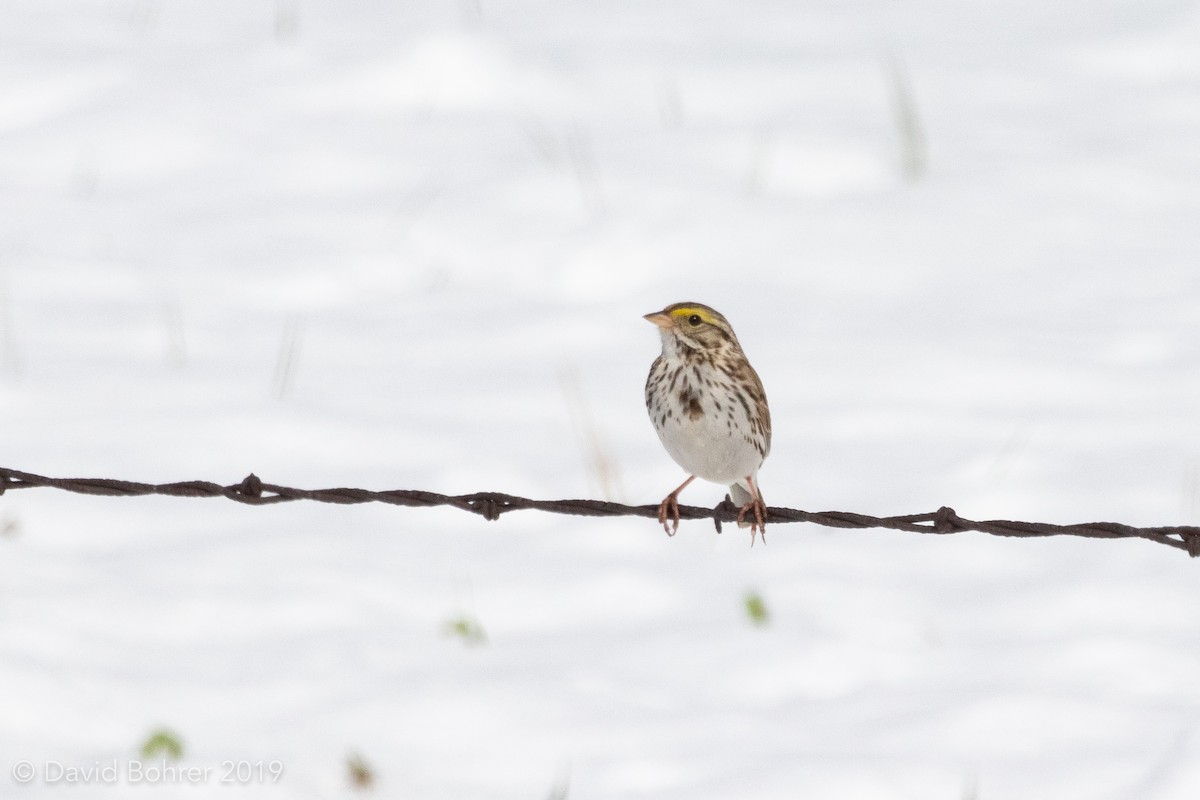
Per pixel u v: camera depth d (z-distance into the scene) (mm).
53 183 19656
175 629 9742
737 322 15867
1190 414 13359
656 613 10383
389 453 12977
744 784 8227
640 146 20734
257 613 9992
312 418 13516
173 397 13938
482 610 10312
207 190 19547
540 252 17656
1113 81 23156
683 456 9289
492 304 16484
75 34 24453
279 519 11516
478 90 22938
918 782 8234
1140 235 17625
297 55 23719
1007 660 9609
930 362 14641
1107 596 10414
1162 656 9555
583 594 10539
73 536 11055
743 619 10211
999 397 13930
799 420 13641
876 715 8992
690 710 9086
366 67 23234
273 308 16391
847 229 18031
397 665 9430
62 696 8625
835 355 14930
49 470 12328
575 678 9398
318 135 21250
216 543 11023
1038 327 15438
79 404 13734
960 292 16422
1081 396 13859
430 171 20031
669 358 9211
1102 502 11891
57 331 15438
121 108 21797
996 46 24766
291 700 8945
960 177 19312
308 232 18234
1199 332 15008
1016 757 8477
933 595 10586
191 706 8781
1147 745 8508
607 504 8688
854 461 12812
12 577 10141
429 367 14859
